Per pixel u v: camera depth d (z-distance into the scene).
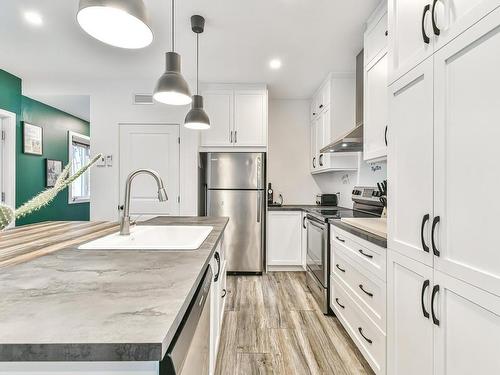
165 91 1.88
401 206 1.31
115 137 3.69
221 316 2.10
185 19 2.30
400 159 1.32
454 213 0.97
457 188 0.95
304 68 3.29
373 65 2.20
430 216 1.09
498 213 0.80
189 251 1.16
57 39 2.63
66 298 0.67
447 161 1.00
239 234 3.75
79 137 5.38
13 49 2.84
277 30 2.48
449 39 0.99
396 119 1.35
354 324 1.99
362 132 2.54
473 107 0.89
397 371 1.37
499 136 0.80
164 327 0.54
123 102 3.68
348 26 2.41
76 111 4.95
